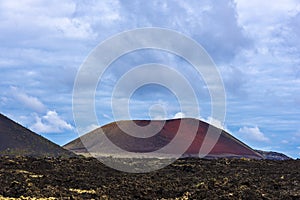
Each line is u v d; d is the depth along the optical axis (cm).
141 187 3856
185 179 4238
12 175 3950
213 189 3762
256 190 3684
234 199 3425
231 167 4841
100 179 4134
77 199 3362
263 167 4803
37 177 3966
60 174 4219
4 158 4806
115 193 3631
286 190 3725
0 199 3219
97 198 3444
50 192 3506
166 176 4456
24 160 4703
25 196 3347
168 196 3622
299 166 4784
